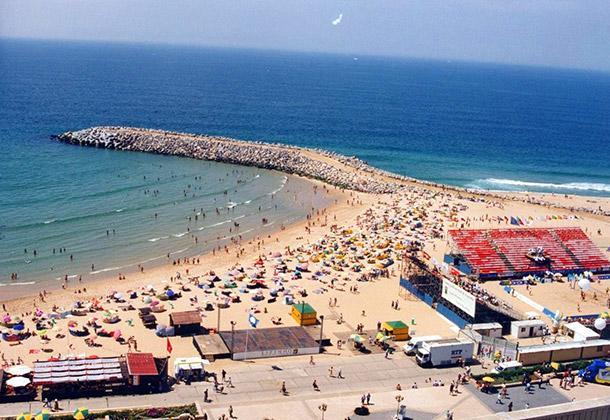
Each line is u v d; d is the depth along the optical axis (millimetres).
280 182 159500
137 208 129875
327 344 72625
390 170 193375
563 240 107312
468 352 69250
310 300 85875
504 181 187375
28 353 67500
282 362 67375
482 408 58656
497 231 107250
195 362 62906
